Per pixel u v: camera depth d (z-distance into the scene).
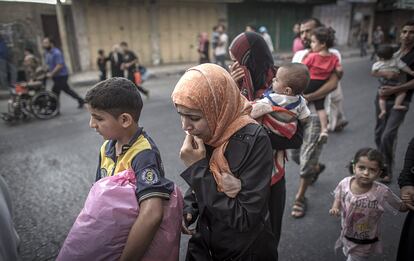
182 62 15.78
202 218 1.39
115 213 1.12
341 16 20.23
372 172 2.02
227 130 1.27
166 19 14.83
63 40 12.09
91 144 5.03
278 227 1.92
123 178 1.20
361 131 5.12
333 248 2.51
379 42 14.55
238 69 1.96
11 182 3.80
